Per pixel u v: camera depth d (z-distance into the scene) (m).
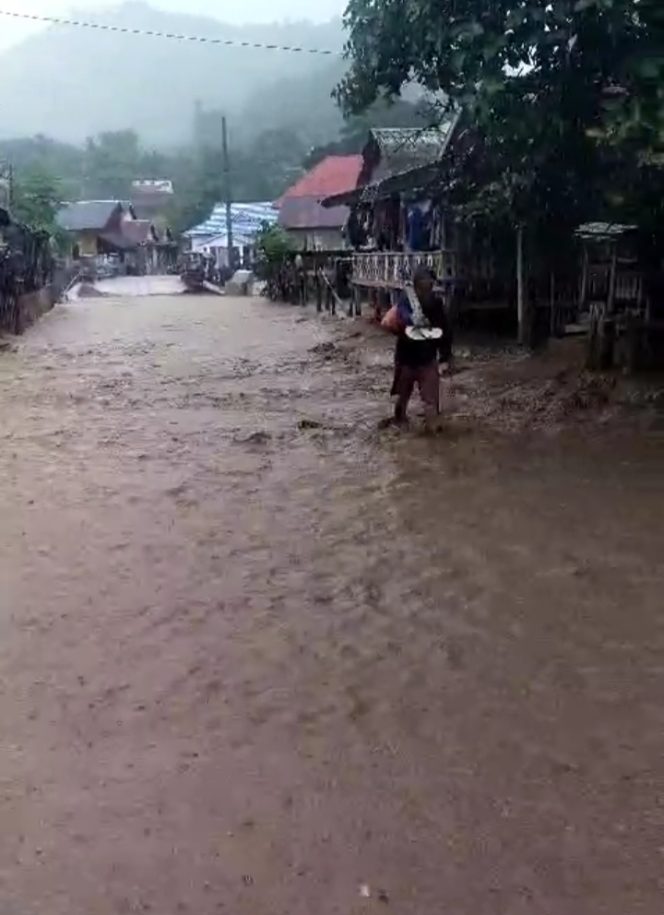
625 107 8.67
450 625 5.20
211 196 81.19
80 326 24.98
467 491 7.80
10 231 26.14
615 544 6.41
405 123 48.66
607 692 4.42
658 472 8.12
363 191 22.73
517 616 5.30
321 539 6.72
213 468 8.88
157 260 71.88
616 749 3.94
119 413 11.90
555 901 3.07
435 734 4.09
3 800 3.66
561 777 3.75
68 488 8.23
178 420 11.36
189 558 6.38
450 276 17.50
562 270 15.24
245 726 4.18
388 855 3.31
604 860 3.26
